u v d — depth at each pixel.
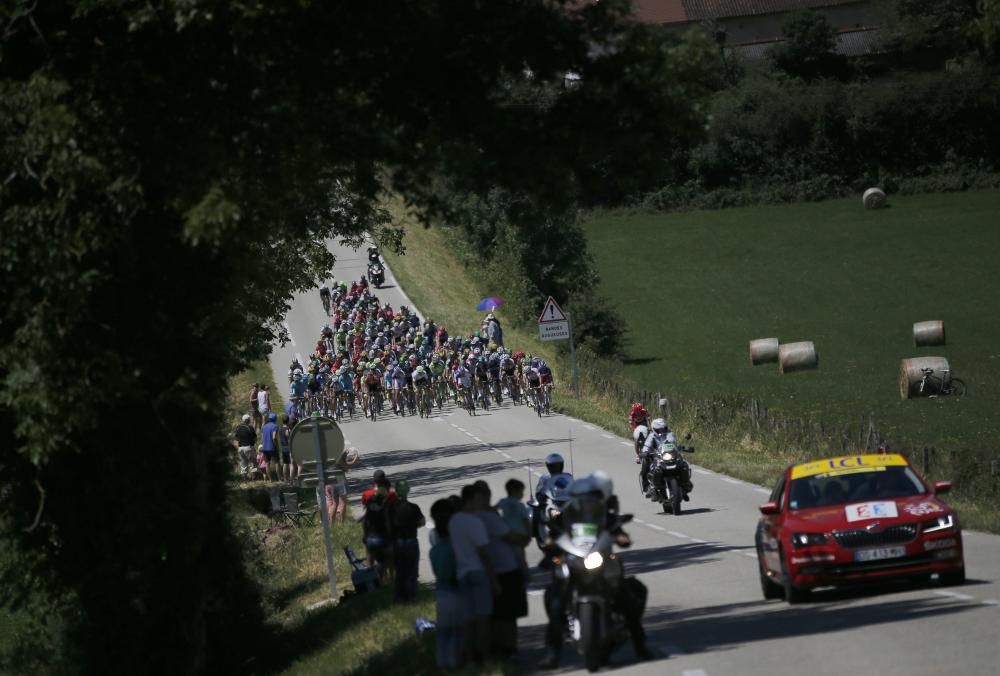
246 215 52.12
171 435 58.94
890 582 58.94
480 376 191.62
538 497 69.12
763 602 57.94
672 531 92.75
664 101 51.31
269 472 144.50
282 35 48.91
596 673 41.47
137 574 65.19
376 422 190.50
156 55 50.62
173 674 66.94
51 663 72.81
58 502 63.91
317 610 79.31
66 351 50.62
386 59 49.72
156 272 55.53
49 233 50.50
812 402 185.12
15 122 49.72
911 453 110.56
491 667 44.25
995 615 44.28
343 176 57.88
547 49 50.50
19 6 49.88
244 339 82.19
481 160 50.09
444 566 47.78
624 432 158.75
